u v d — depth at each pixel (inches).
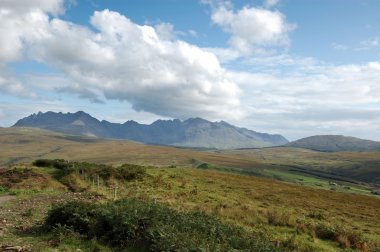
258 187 2341.3
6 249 572.4
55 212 724.7
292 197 2048.5
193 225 711.7
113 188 1576.0
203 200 1444.4
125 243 627.8
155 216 697.6
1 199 1170.6
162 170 2488.9
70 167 1849.2
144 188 1651.1
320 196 2359.7
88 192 1395.2
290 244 863.7
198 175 2549.2
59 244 614.9
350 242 1006.4
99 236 663.1
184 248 556.4
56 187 1499.8
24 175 1630.2
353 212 1786.4
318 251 858.8
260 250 667.4
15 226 753.0
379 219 1622.8
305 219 1282.0
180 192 1606.8
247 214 1174.3
